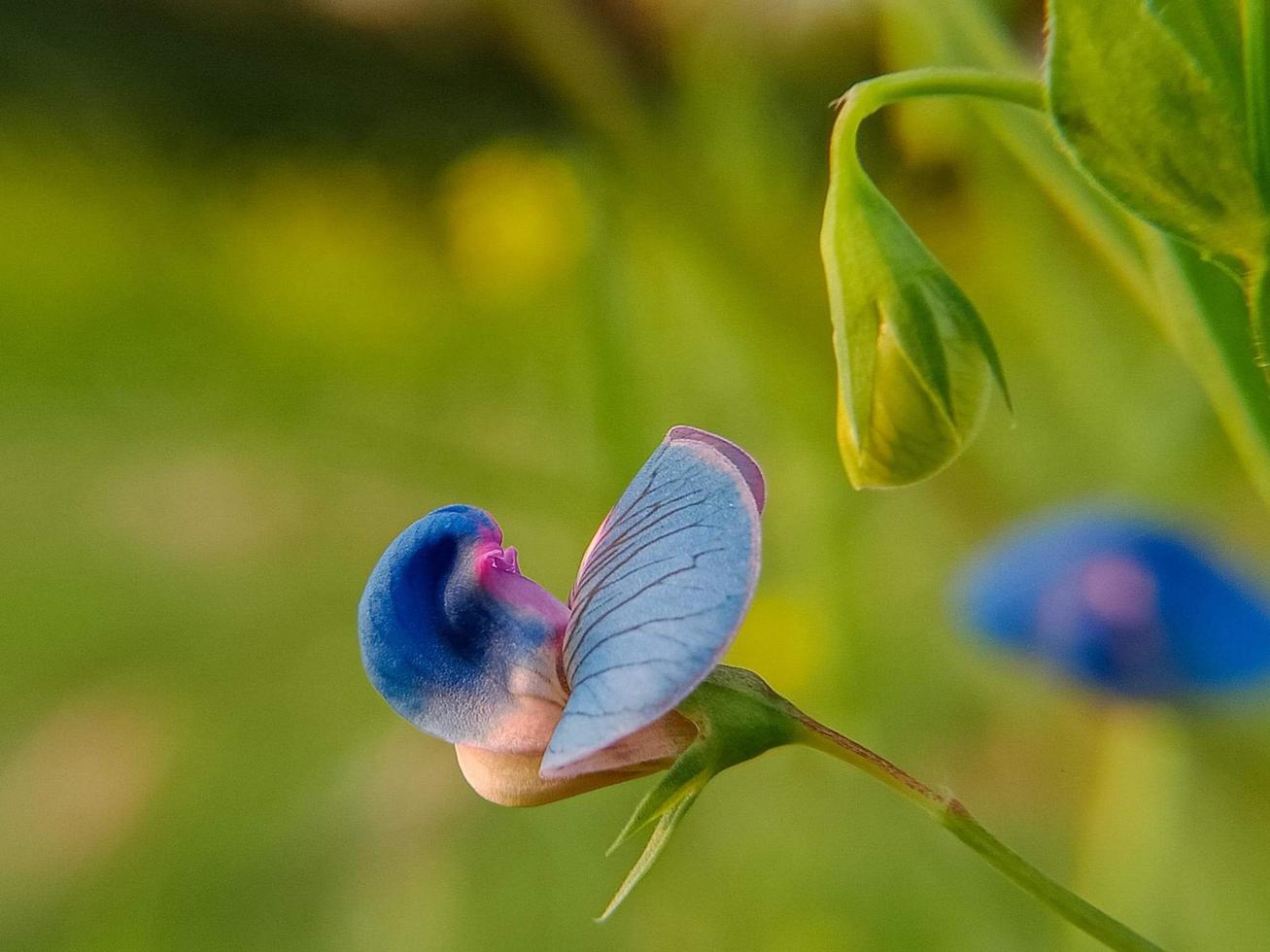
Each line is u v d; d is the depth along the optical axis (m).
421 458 0.29
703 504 0.12
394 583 0.13
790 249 0.26
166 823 0.35
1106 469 0.23
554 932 0.29
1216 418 0.22
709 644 0.12
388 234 0.46
